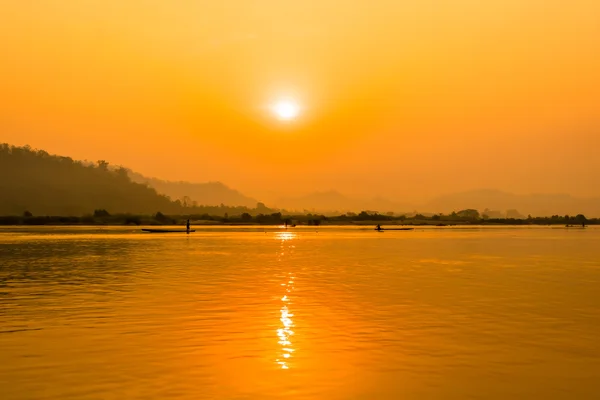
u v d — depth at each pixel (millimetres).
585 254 77750
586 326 25500
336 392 16281
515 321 26656
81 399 15656
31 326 25359
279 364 19078
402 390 16484
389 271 51688
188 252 79875
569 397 15938
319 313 28719
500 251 84812
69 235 150625
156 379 17406
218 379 17406
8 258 66938
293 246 98250
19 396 15898
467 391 16422
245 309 29938
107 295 35312
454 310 29750
